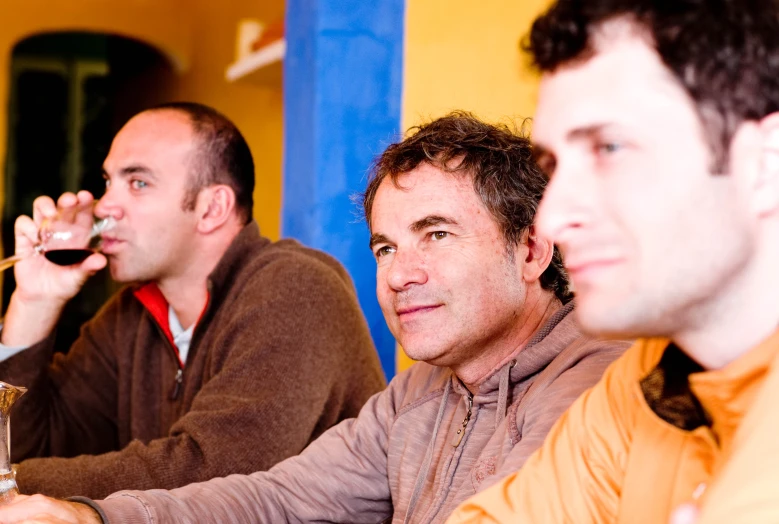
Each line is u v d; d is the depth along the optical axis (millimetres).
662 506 703
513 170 1198
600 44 570
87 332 2184
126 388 2076
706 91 544
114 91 5547
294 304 1723
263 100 4320
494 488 883
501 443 1143
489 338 1203
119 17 4930
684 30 545
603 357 1093
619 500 774
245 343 1698
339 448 1424
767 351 584
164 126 1952
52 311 1981
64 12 4836
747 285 572
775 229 566
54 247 1898
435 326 1192
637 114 559
